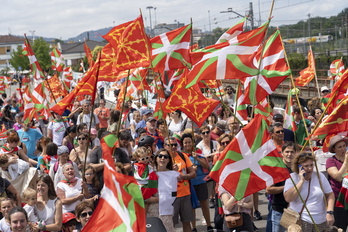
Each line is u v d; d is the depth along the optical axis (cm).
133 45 770
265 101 1053
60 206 701
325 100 1349
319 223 662
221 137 877
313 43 5550
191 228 895
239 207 724
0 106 2897
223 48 703
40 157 999
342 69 1677
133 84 1494
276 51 730
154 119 1101
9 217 596
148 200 795
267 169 618
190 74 710
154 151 1042
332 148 736
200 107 892
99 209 487
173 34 795
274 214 727
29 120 1309
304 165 650
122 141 935
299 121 1091
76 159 1007
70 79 2361
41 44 7494
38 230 679
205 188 909
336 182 733
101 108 1537
